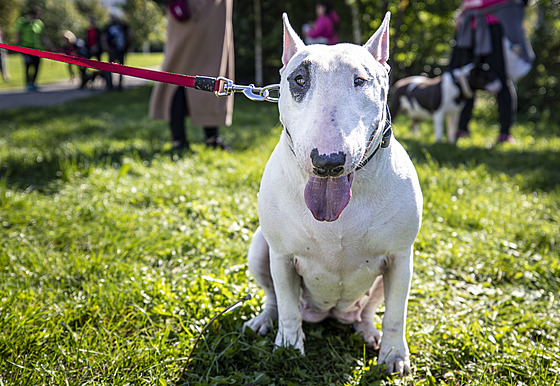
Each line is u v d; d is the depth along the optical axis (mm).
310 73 1635
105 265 3020
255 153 5766
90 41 14617
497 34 6480
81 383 2049
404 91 7598
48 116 8719
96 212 3797
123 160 5203
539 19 10945
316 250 1995
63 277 2926
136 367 2154
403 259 2039
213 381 2055
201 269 3029
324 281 2111
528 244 3516
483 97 11672
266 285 2480
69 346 2273
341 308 2379
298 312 2238
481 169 5172
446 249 3355
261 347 2273
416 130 7836
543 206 4227
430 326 2518
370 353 2383
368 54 1734
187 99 5660
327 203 1692
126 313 2574
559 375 2131
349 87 1605
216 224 3789
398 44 12281
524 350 2314
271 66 13523
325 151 1510
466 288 2992
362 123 1610
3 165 4941
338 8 12008
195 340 2322
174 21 5395
